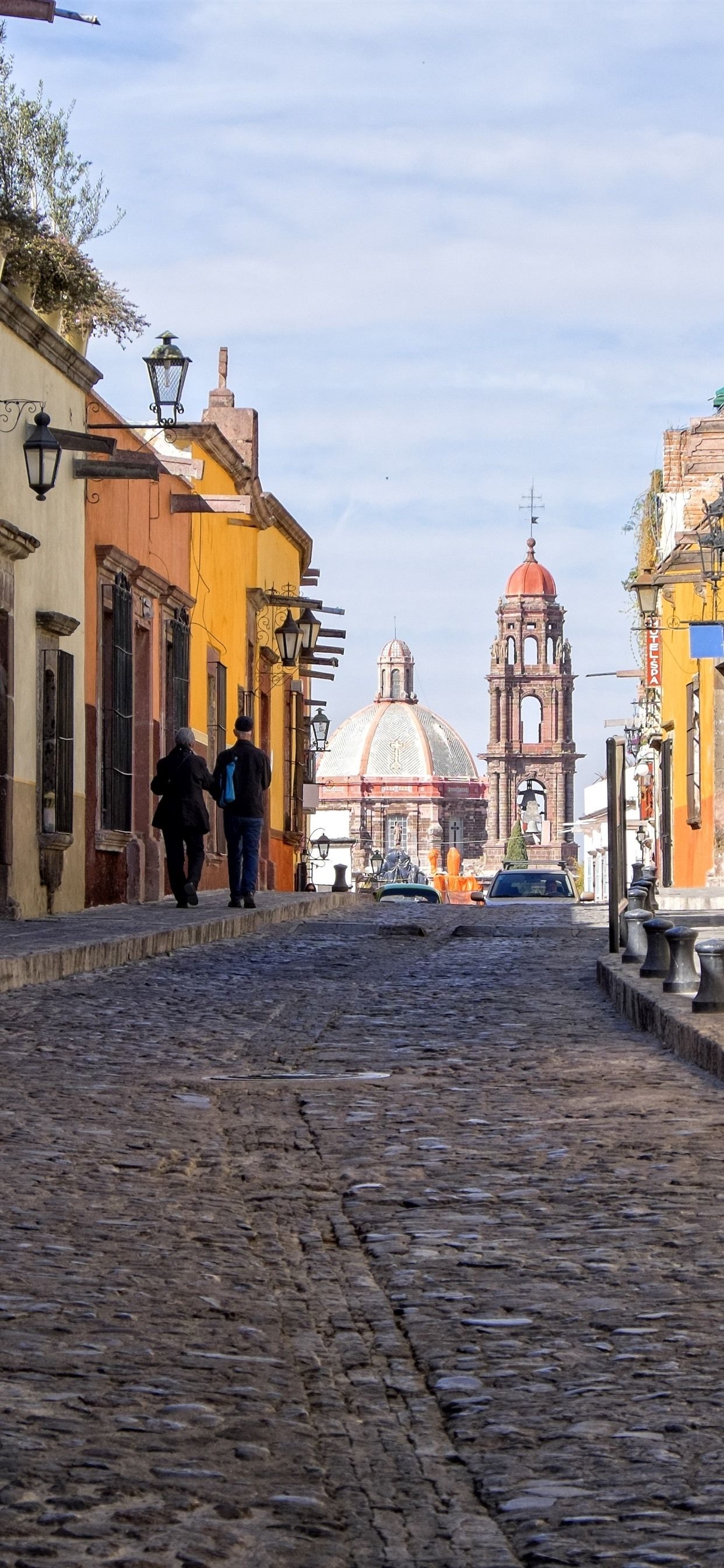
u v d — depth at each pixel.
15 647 48.28
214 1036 27.97
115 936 41.16
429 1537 8.94
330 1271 14.04
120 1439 10.16
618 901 39.81
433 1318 12.70
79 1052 25.70
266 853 96.62
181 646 69.25
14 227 48.88
